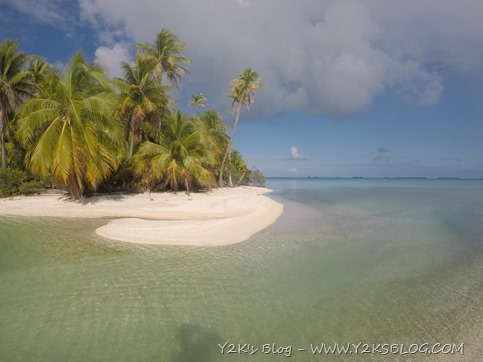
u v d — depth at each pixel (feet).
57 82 64.80
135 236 42.11
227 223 53.16
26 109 61.31
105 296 24.16
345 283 27.78
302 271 30.60
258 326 20.31
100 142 66.13
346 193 163.84
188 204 73.87
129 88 88.17
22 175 81.15
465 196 144.87
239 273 29.60
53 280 27.14
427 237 48.19
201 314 21.70
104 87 69.82
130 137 94.02
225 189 131.44
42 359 16.58
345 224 58.80
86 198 74.69
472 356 17.42
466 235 50.26
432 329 20.22
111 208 65.62
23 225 49.49
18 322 20.21
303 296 24.88
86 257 33.47
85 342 18.21
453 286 27.50
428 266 33.14
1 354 16.90
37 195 80.02
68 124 62.39
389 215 74.23
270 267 31.55
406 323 20.95
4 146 80.02
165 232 44.57
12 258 32.81
